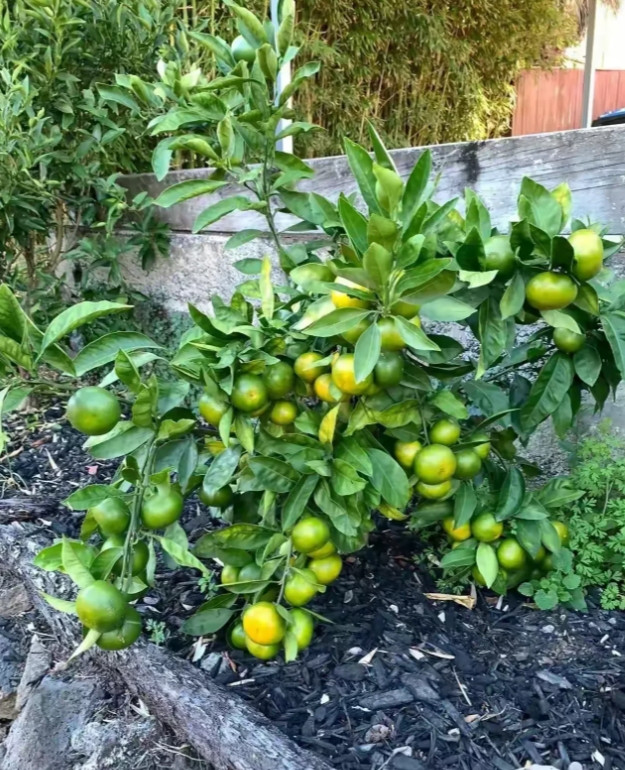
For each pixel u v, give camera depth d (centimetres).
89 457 298
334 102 490
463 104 628
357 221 141
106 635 145
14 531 235
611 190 214
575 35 731
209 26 381
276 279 312
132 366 140
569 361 168
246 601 183
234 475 175
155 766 167
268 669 177
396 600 199
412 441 164
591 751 152
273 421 164
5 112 275
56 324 132
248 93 200
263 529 167
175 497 155
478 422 195
